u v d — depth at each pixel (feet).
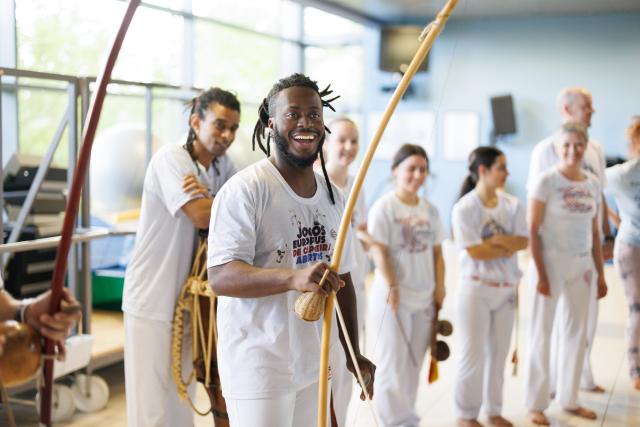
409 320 11.07
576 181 12.11
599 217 13.21
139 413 9.38
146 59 22.16
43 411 5.04
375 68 34.40
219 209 6.54
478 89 33.96
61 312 4.89
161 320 9.25
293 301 6.63
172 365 9.38
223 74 27.12
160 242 9.23
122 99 21.38
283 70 31.94
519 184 33.88
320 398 6.32
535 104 33.30
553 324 12.59
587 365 13.99
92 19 19.45
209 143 9.29
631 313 14.37
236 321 6.63
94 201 15.79
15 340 4.74
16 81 16.75
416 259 11.06
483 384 12.26
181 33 24.07
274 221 6.55
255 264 6.63
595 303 13.70
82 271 12.39
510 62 33.47
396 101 6.20
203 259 9.23
